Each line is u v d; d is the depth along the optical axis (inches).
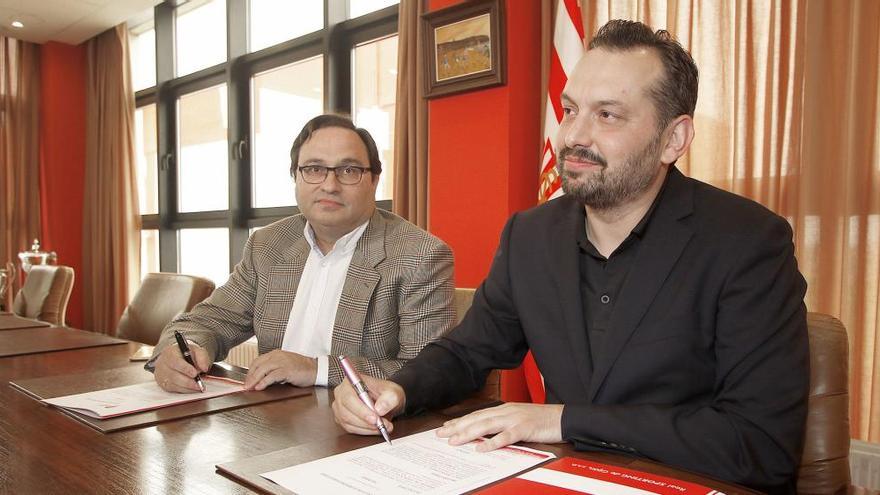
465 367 48.6
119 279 190.9
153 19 197.9
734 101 83.1
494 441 34.7
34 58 208.1
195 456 34.4
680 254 41.4
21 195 204.7
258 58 163.6
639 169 41.1
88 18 181.6
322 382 51.4
